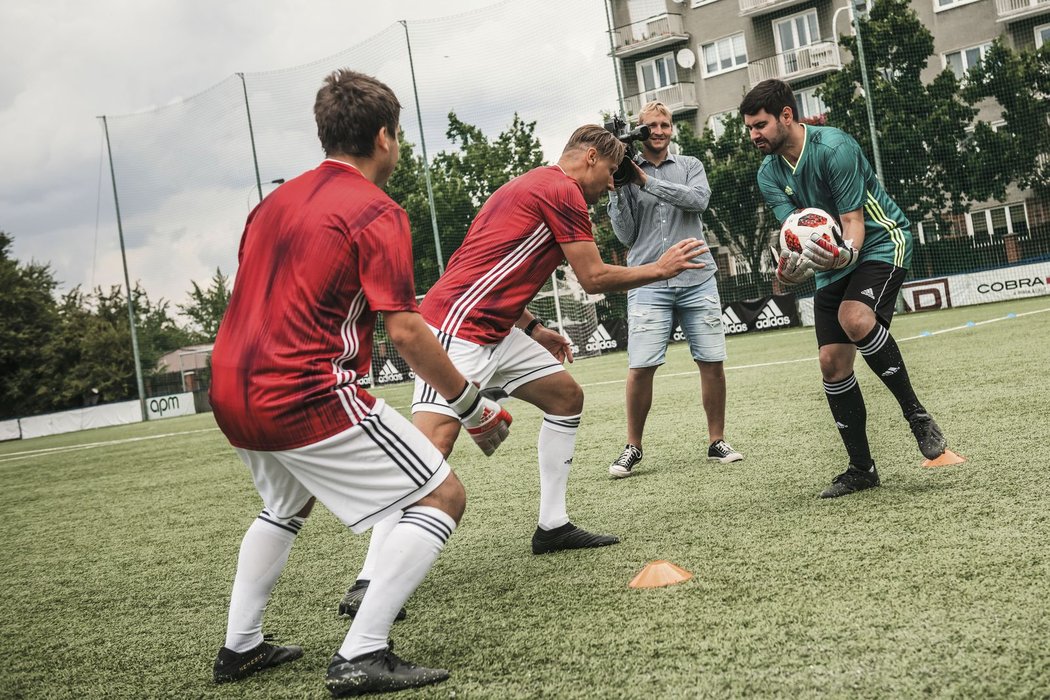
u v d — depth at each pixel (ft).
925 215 74.90
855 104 76.13
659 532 10.21
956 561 7.48
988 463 11.24
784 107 11.11
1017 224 78.23
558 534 10.04
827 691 5.36
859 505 10.04
